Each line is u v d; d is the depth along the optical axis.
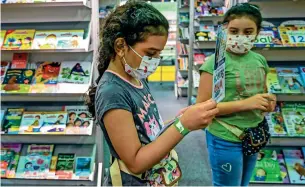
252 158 1.74
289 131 2.54
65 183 2.80
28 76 2.71
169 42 8.03
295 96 2.73
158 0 8.86
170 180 1.00
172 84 8.08
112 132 0.87
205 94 1.57
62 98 2.87
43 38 2.66
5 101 2.90
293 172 2.60
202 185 2.74
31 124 2.71
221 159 1.67
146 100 1.00
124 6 0.95
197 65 4.96
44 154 2.80
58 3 2.48
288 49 2.56
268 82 2.54
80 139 2.88
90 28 2.68
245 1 2.60
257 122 1.65
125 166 0.93
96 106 0.92
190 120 0.83
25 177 2.69
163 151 0.85
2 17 2.79
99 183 2.72
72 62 2.78
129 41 0.90
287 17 2.65
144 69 0.94
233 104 1.54
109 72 0.96
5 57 2.86
